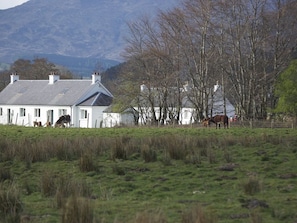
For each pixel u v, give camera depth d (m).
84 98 117.50
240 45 86.81
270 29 87.19
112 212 18.84
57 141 36.47
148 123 86.50
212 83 93.62
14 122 126.88
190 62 86.50
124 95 90.81
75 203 16.16
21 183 25.42
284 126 66.81
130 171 28.48
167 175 27.36
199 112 84.00
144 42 88.44
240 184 23.62
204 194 22.48
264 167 29.19
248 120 76.38
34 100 123.75
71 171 28.41
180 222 16.48
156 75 87.69
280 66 88.19
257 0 84.62
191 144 35.75
